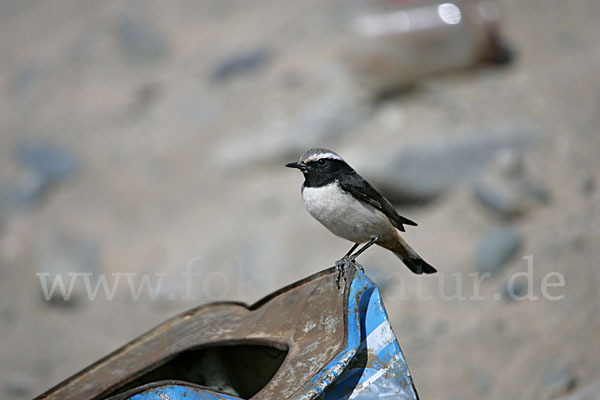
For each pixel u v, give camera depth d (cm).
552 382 970
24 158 1950
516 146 1413
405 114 1589
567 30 1783
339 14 2139
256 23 2262
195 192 1675
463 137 1433
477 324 1139
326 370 520
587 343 1020
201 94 2003
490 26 1627
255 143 1691
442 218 1368
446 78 1645
